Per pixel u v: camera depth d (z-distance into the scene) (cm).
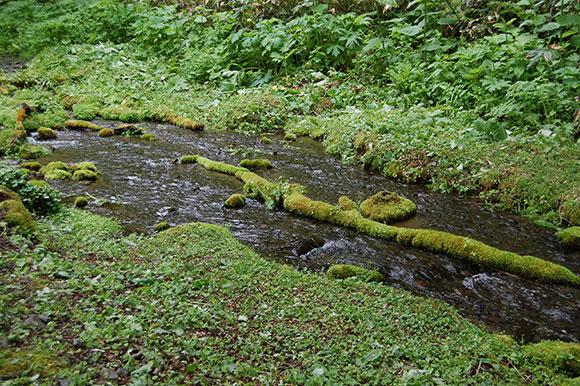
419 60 1027
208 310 335
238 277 404
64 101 1115
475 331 353
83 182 684
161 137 955
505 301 426
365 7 1277
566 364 320
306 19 1166
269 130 1031
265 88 1141
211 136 980
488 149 727
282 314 347
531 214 609
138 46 1440
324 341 319
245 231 562
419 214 623
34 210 518
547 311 410
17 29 1662
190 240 488
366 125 868
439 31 1084
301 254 510
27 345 250
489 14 987
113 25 1548
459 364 303
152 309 324
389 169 761
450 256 509
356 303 380
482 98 846
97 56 1368
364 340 326
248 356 293
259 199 666
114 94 1174
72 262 389
